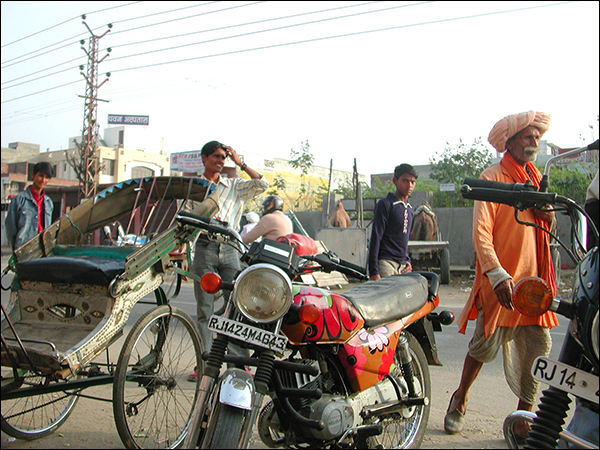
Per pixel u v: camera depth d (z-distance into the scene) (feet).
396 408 10.39
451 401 12.42
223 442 7.46
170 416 12.40
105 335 10.52
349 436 9.07
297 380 8.97
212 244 15.02
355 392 9.55
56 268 10.85
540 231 11.87
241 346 8.34
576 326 7.29
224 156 16.17
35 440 11.48
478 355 11.87
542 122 11.78
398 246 17.54
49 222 19.95
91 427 12.27
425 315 11.49
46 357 9.53
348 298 9.70
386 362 10.00
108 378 10.84
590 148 8.52
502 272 10.85
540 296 7.31
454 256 55.31
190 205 14.46
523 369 11.71
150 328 11.45
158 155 139.95
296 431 8.79
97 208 13.97
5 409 12.82
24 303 11.59
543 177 8.67
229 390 7.73
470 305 12.04
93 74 80.33
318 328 8.84
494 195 8.39
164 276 12.43
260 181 16.22
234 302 7.99
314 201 94.99
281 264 8.32
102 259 11.50
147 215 14.76
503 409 13.75
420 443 11.37
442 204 63.36
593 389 6.99
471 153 69.92
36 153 190.80
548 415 7.42
